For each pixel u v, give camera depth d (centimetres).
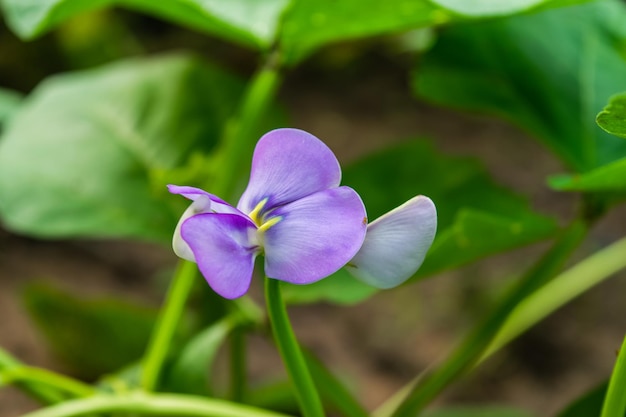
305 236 29
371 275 30
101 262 82
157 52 112
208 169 49
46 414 38
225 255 29
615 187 36
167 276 80
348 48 115
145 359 46
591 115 44
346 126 104
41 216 49
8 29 99
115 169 51
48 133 53
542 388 73
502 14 36
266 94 45
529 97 45
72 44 103
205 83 56
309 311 81
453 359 40
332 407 44
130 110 54
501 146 101
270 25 44
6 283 76
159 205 49
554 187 37
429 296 82
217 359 73
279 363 73
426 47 47
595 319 79
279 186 30
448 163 48
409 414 40
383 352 76
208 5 44
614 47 48
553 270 40
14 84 100
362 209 29
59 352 58
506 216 47
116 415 41
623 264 49
